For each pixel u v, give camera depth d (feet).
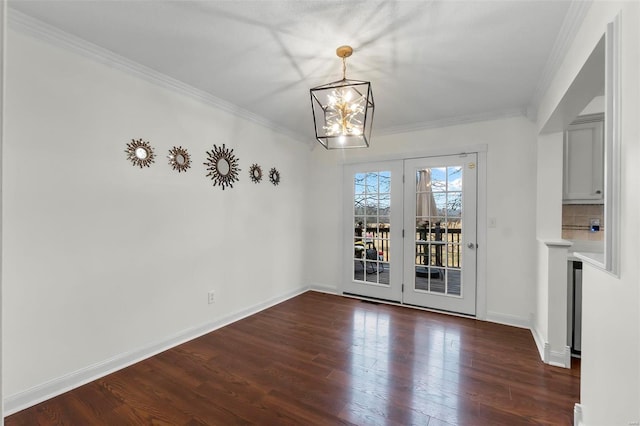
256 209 11.82
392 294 12.95
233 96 9.84
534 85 8.63
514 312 10.53
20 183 6.04
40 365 6.29
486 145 11.03
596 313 4.90
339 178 14.30
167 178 8.67
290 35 6.54
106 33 6.54
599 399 4.75
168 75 8.42
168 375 7.29
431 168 12.12
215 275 10.12
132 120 7.84
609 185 4.12
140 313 8.03
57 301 6.53
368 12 5.75
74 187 6.78
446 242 11.82
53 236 6.47
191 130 9.33
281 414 5.96
